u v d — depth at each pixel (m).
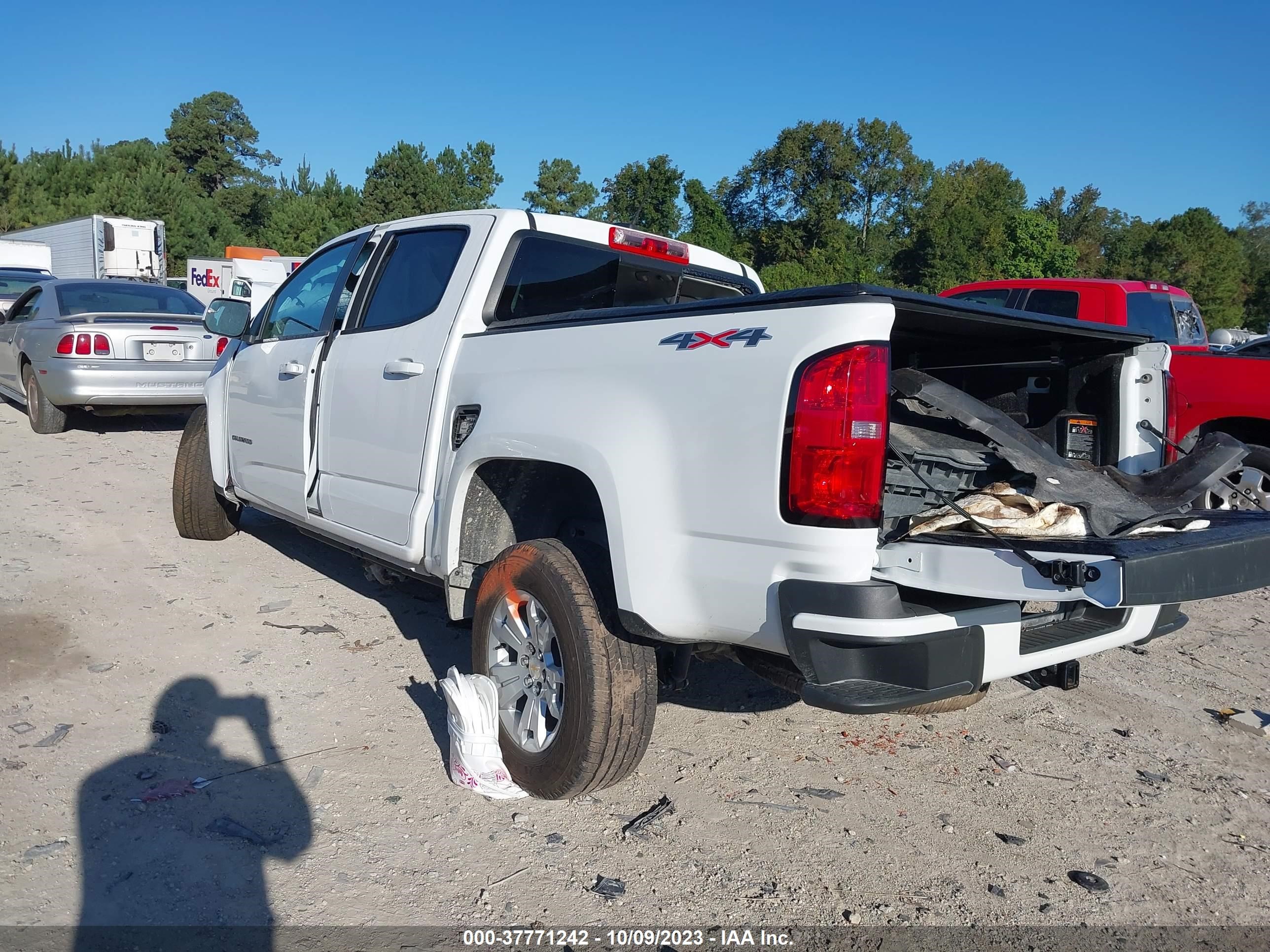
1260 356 6.94
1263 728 4.11
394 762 3.47
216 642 4.50
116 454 8.91
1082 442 3.51
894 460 2.91
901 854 3.07
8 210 63.16
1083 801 3.48
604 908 2.71
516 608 3.29
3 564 5.38
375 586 5.44
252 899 2.66
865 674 2.52
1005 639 2.65
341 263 4.69
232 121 104.62
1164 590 2.26
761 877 2.90
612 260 4.22
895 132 65.50
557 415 3.08
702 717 4.03
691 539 2.71
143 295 10.31
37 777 3.20
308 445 4.54
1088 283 8.92
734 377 2.60
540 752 3.16
